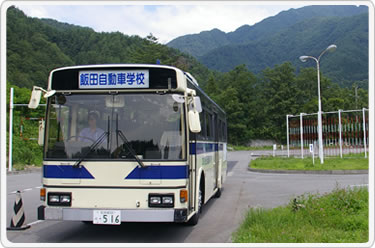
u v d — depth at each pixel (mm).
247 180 19141
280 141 90688
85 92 7035
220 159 13516
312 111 82438
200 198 8992
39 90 7055
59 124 7016
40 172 27203
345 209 8383
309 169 22609
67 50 117375
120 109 6930
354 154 32500
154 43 68250
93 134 6887
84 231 8188
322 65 184125
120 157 6750
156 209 6555
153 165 6672
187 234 7855
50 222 9133
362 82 134375
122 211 6551
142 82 6973
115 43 118625
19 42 81438
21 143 33938
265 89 93375
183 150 6777
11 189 15953
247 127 92875
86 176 6766
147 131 6828
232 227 8516
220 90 99000
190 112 6809
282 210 8539
